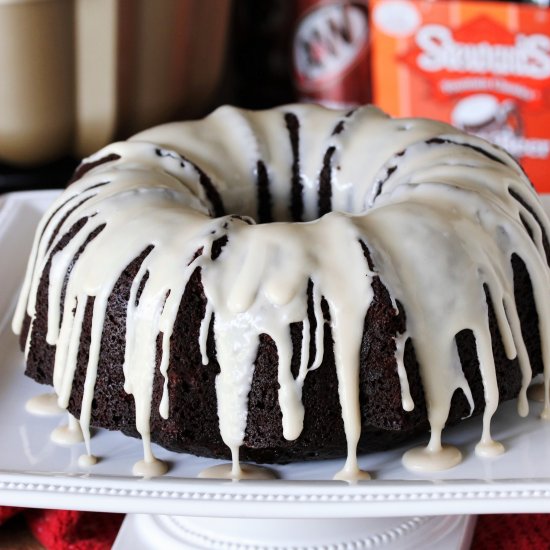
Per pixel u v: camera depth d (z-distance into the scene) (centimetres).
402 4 125
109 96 114
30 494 83
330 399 85
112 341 87
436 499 81
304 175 99
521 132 126
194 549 90
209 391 85
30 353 93
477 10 124
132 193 91
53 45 110
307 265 84
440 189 89
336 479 85
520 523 92
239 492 82
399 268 85
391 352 84
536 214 93
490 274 87
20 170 118
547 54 124
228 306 84
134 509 82
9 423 91
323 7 128
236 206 98
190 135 99
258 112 102
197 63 119
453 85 126
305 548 89
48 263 92
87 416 88
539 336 90
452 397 86
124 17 110
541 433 88
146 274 86
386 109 127
